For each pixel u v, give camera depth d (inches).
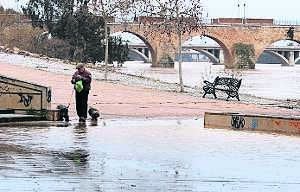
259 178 724.0
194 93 2437.3
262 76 5925.2
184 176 727.7
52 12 5383.9
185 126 1344.7
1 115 1349.7
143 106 1829.5
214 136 1146.0
